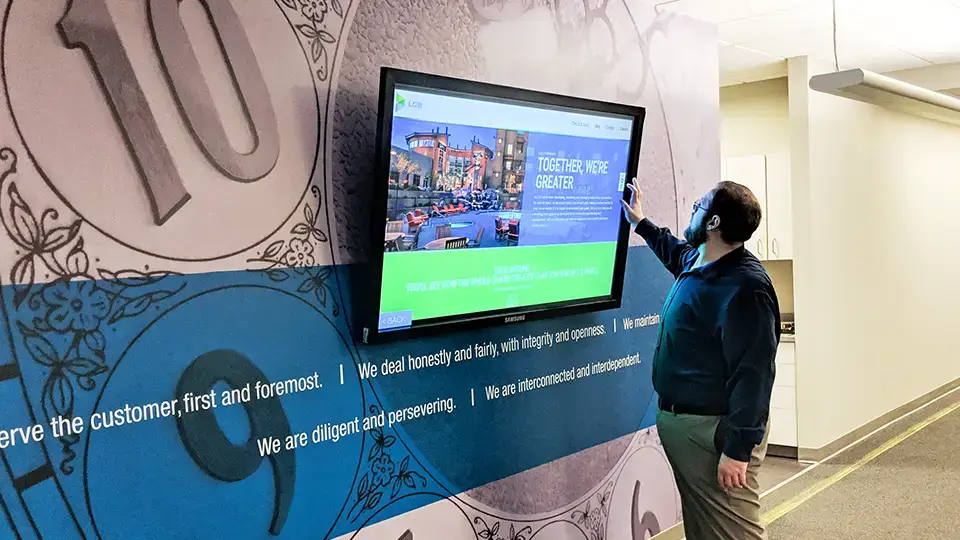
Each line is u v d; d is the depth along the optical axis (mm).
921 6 4258
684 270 3309
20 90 1839
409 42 2748
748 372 2854
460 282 2812
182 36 2135
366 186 2617
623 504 3811
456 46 2922
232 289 2256
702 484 3043
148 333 2072
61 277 1914
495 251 2916
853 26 4621
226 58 2230
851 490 4898
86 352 1958
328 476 2516
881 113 6441
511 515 3193
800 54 5426
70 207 1926
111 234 2000
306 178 2441
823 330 5633
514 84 3160
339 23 2523
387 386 2703
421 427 2824
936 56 5641
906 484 4977
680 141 4105
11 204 1831
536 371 3312
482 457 3064
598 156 3271
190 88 2150
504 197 2893
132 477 2045
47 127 1885
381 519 2684
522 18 3189
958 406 7113
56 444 1908
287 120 2387
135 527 2049
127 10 2023
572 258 3277
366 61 2611
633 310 3859
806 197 5484
